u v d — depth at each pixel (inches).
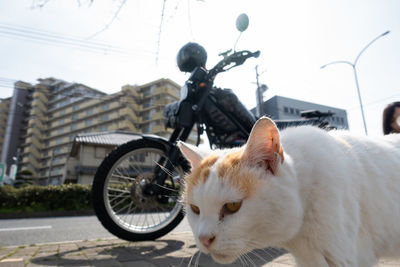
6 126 1947.6
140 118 1353.3
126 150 100.0
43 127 1877.5
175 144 101.1
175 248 88.3
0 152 2012.8
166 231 100.1
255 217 41.2
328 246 41.4
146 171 113.3
